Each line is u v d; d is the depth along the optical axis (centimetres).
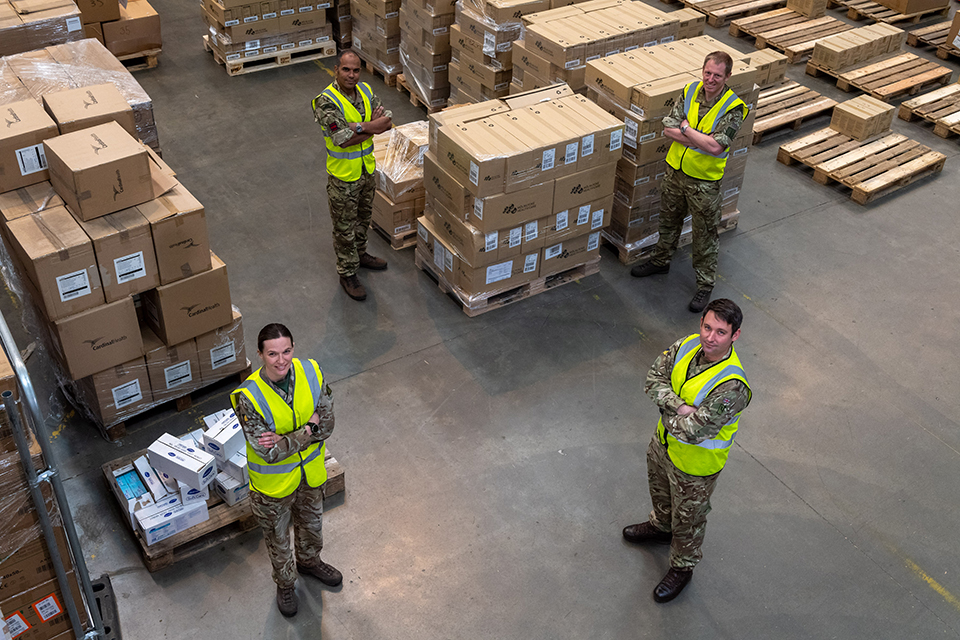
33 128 518
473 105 697
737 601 505
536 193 659
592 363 674
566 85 740
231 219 810
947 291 769
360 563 516
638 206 752
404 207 770
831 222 854
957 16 1143
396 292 738
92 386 555
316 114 654
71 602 405
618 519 552
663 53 763
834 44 1100
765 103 1013
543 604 499
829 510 564
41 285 494
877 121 955
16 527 373
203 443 527
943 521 561
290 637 474
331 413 430
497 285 709
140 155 509
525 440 604
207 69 1062
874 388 662
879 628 494
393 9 999
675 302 742
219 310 583
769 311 732
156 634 472
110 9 990
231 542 525
